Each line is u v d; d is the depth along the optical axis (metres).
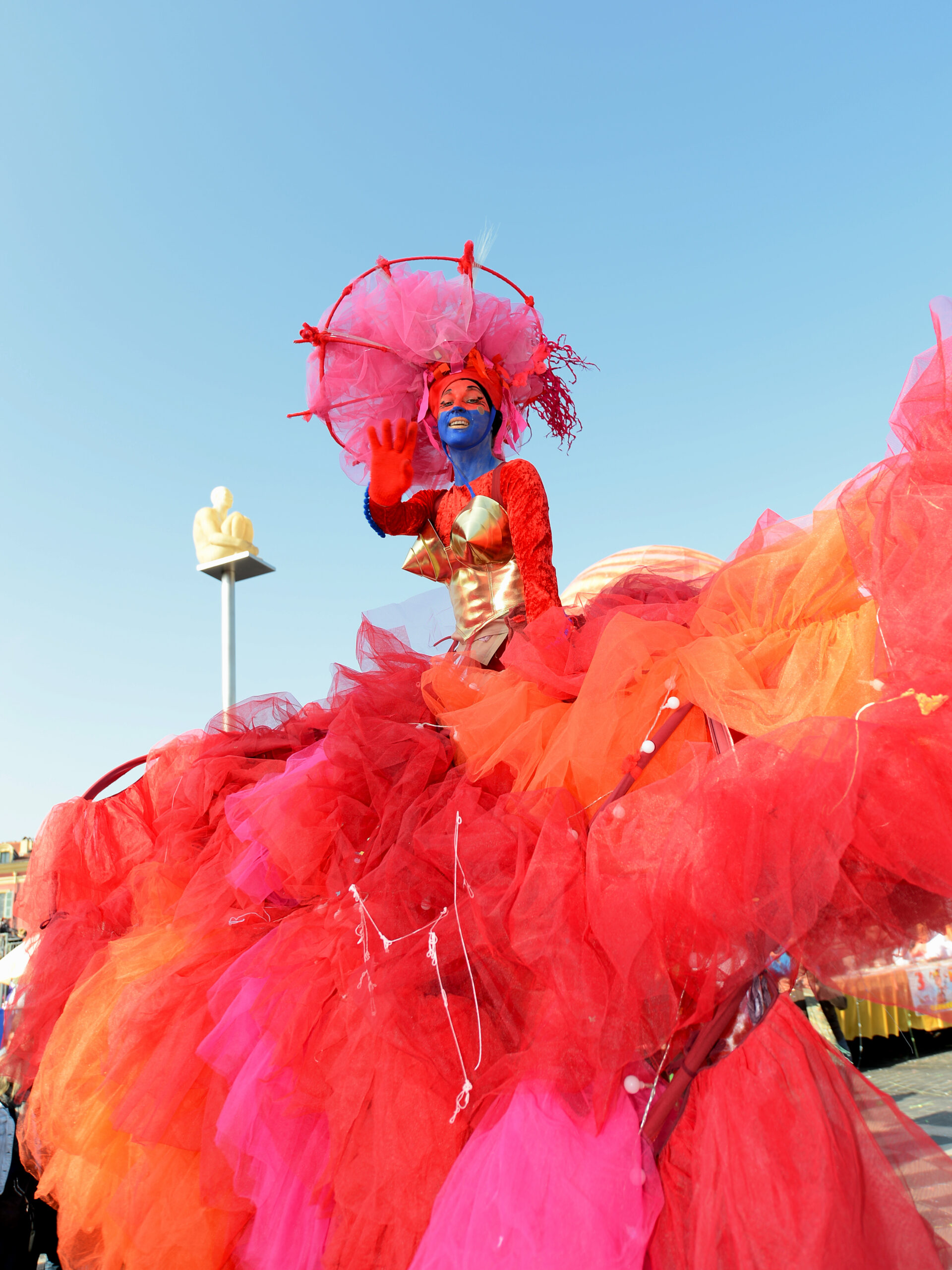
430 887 1.65
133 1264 1.74
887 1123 1.22
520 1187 1.23
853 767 1.24
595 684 1.64
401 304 2.86
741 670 1.52
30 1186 2.67
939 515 1.37
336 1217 1.49
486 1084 1.40
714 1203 1.14
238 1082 1.67
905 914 1.30
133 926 2.55
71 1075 2.04
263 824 1.97
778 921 1.22
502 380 3.01
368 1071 1.52
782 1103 1.17
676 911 1.32
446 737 1.99
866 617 1.48
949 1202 1.14
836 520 1.58
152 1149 1.82
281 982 1.72
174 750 2.96
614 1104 1.31
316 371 3.05
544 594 2.42
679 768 1.51
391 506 2.73
